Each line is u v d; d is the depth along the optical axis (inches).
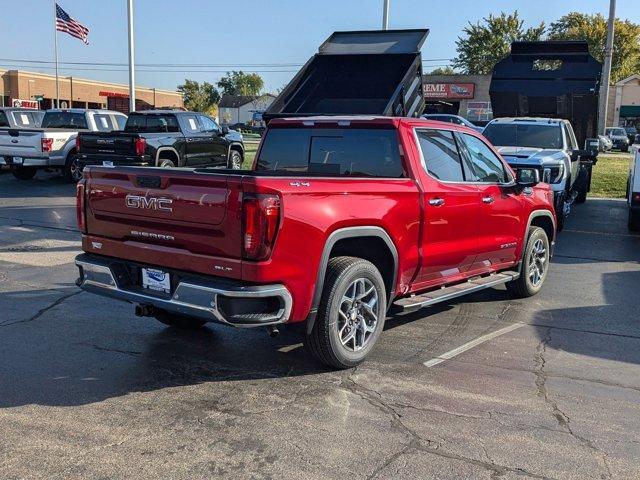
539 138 511.8
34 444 148.0
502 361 208.8
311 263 176.9
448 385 187.6
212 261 172.9
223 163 725.3
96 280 200.1
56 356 205.8
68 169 712.4
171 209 178.7
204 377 191.0
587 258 387.2
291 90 381.7
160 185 181.3
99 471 137.1
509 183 269.6
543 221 305.6
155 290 188.4
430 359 209.0
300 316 177.9
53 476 134.6
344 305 193.5
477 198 241.3
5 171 847.7
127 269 197.0
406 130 217.8
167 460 142.3
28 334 226.5
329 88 397.4
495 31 2819.9
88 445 148.2
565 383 191.5
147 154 593.0
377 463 142.8
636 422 166.2
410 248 210.5
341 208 184.4
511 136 519.5
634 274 345.1
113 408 168.2
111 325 239.3
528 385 189.2
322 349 189.0
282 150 244.1
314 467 140.6
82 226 205.6
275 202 166.9
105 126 767.7
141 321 245.3
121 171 190.1
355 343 198.1
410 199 207.6
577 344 227.9
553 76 610.2
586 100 605.0
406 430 158.7
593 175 904.3
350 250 202.5
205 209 171.8
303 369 198.4
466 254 240.5
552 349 222.1
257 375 193.2
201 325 239.9
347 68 392.2
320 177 182.9
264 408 169.8
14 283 297.9
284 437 153.9
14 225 455.5
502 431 159.5
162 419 162.4
